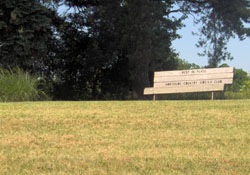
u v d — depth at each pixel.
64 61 21.47
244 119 7.07
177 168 5.01
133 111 7.63
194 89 13.02
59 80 21.53
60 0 20.53
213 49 21.09
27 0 16.09
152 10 18.27
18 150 5.57
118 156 5.35
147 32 18.25
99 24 20.50
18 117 7.07
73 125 6.70
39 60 18.66
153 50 18.72
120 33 19.44
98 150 5.58
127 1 18.67
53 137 6.12
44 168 4.98
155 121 6.95
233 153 5.52
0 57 16.25
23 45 16.00
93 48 20.52
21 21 15.99
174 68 21.22
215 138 6.11
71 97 21.45
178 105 8.24
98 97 21.84
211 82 12.80
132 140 6.02
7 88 11.55
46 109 7.80
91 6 21.06
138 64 19.09
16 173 4.82
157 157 5.33
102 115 7.26
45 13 16.75
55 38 20.95
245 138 6.11
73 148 5.66
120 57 21.02
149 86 19.58
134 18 18.34
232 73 12.60
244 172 4.91
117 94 21.67
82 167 5.01
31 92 12.20
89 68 21.19
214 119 7.09
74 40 21.42
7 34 16.33
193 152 5.54
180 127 6.68
